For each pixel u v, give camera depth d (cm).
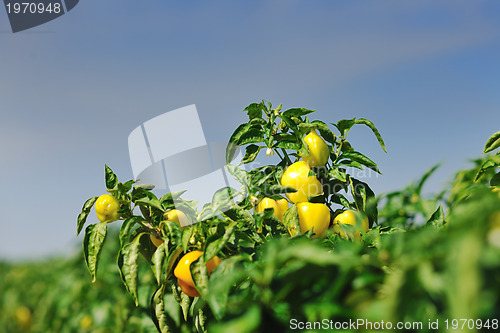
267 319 54
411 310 45
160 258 81
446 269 40
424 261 42
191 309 88
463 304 36
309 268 53
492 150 85
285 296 55
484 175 85
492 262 37
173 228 83
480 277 36
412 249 46
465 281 36
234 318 56
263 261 61
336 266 52
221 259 80
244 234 81
